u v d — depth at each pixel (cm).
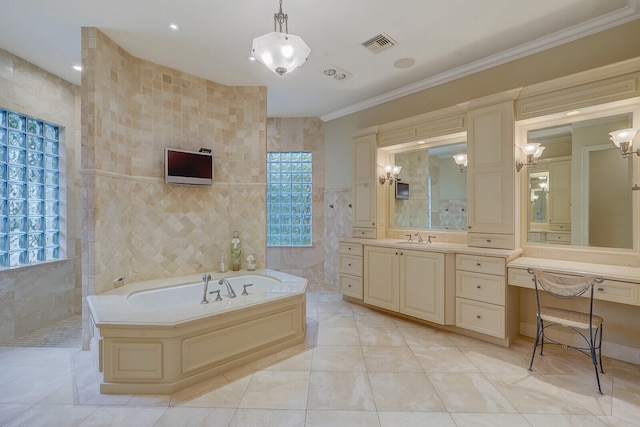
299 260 515
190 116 354
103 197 275
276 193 524
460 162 349
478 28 264
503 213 285
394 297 347
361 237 415
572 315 231
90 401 198
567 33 264
